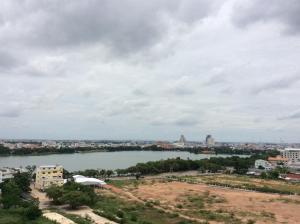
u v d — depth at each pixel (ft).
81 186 483.51
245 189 605.73
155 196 524.93
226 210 430.20
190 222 360.69
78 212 404.16
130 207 433.07
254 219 384.27
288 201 497.87
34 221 346.74
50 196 450.71
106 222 352.90
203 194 545.85
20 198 449.06
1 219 350.23
